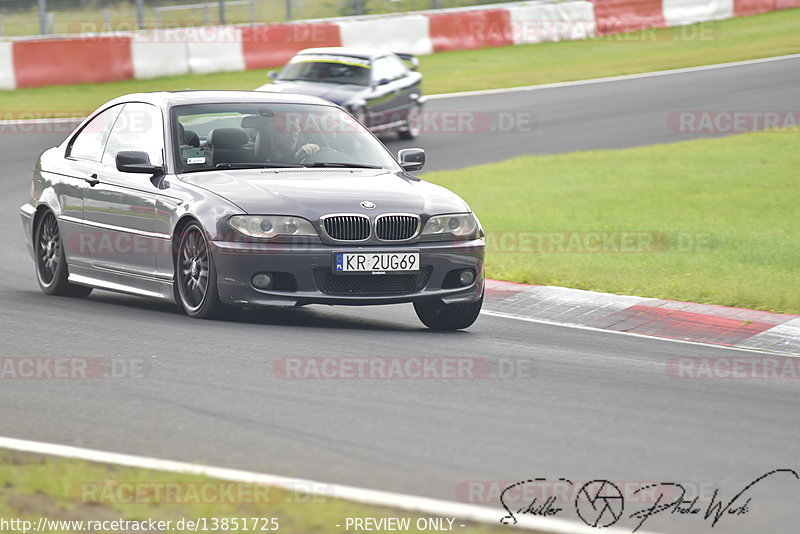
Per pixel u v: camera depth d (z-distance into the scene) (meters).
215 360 21.88
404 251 25.03
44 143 59.25
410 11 97.81
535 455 16.48
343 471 15.65
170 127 27.59
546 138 63.69
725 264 34.91
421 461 16.12
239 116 28.33
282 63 83.56
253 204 24.81
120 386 20.00
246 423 17.88
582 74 85.19
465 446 16.86
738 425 18.41
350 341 24.12
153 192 26.69
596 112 71.06
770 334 26.88
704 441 17.38
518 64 89.06
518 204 46.28
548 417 18.55
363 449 16.64
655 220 42.72
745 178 50.84
